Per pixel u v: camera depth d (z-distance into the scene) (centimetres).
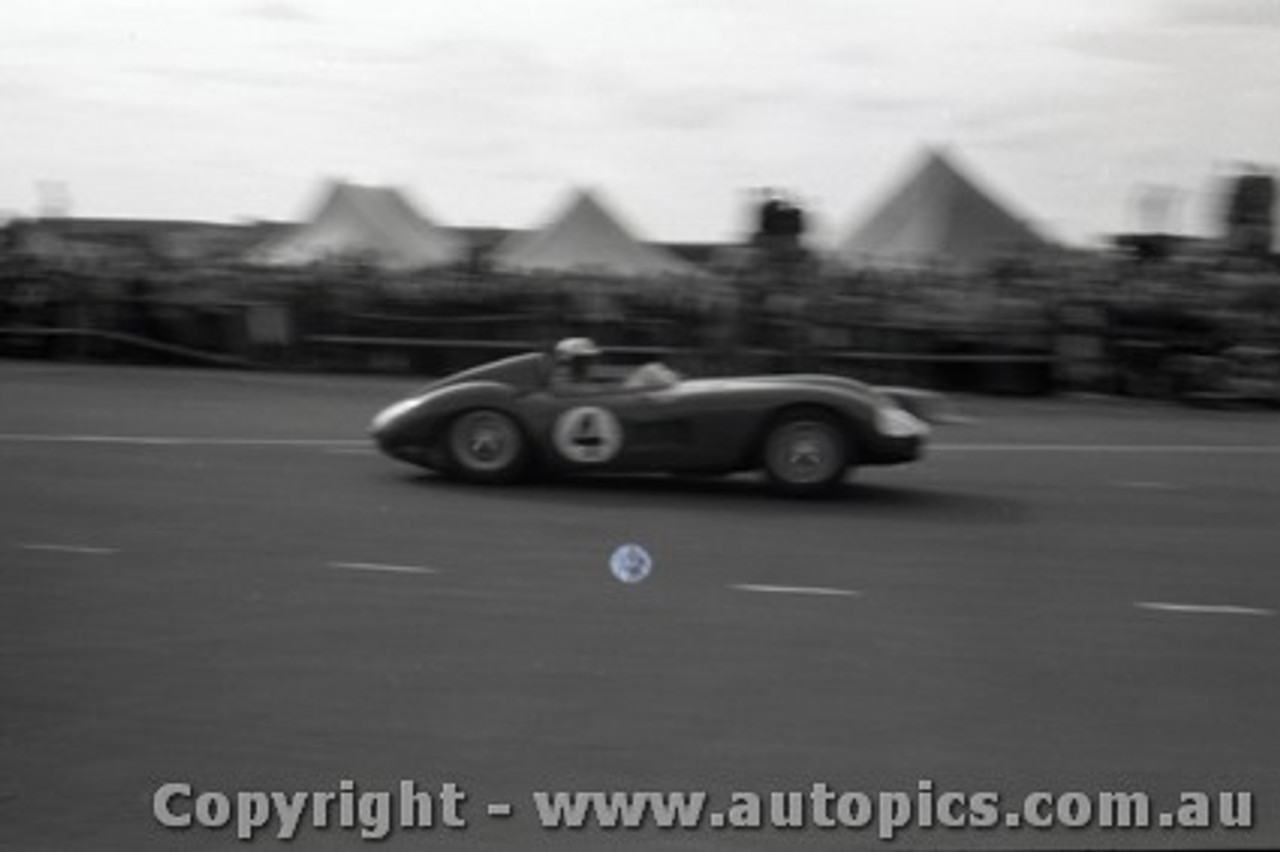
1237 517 1221
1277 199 2359
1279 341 2225
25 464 1391
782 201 2352
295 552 1008
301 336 2462
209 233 2952
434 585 914
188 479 1316
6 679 704
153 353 2486
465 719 652
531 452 1280
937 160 2523
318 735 629
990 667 746
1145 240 2383
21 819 538
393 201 2759
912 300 2308
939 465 1503
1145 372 2259
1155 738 636
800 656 761
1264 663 760
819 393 1246
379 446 1312
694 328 2344
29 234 2609
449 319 2433
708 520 1149
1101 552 1058
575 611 852
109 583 909
